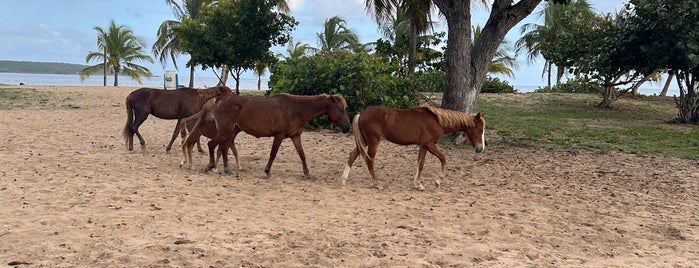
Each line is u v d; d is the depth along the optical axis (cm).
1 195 729
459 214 722
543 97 2830
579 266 530
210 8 2672
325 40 3975
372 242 582
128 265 485
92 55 4322
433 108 861
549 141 1505
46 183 810
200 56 2614
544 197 853
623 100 2817
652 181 1006
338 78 1677
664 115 2339
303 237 588
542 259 550
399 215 706
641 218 739
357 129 865
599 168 1134
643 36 1911
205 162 1051
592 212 766
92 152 1131
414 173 1024
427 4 2041
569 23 2638
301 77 1694
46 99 2533
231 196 777
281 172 988
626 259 562
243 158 1114
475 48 1408
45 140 1298
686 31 1759
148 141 1331
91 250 524
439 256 541
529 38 3838
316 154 1200
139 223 620
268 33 2638
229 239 572
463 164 1135
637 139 1559
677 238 651
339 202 768
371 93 1641
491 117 2078
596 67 2136
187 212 677
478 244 593
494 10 1373
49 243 540
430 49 2856
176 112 1124
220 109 908
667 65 1966
